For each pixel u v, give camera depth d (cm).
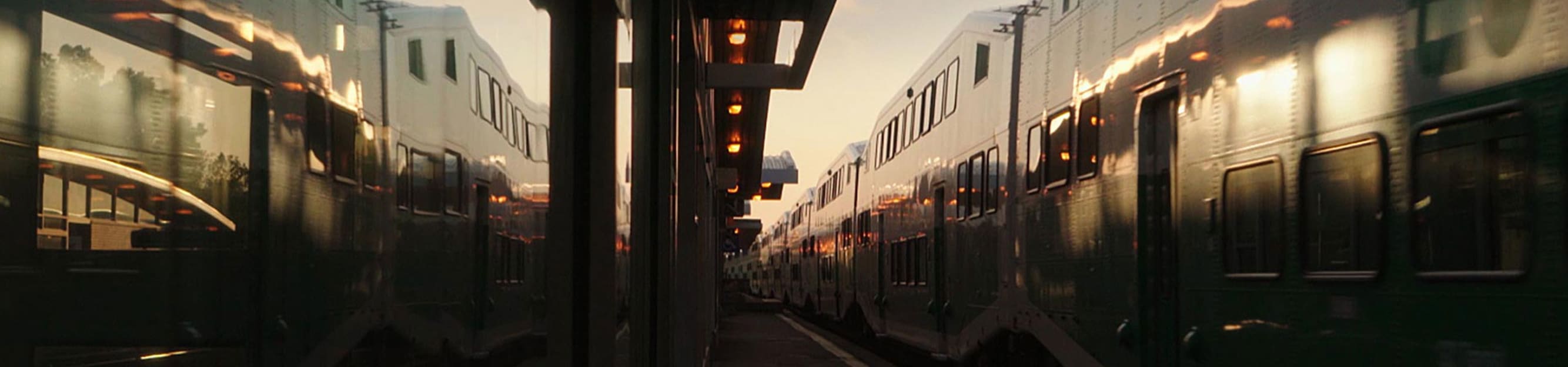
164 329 76
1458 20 334
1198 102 479
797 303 2950
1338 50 388
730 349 1872
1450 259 331
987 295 823
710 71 1268
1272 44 427
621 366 307
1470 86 327
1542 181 300
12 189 64
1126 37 557
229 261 84
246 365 86
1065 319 627
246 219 87
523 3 195
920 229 1137
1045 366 663
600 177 268
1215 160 466
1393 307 354
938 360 1020
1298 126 406
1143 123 529
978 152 859
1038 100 700
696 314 723
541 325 217
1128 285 534
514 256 189
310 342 98
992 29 832
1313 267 395
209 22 82
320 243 100
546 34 219
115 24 72
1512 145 312
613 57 273
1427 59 346
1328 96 391
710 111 1284
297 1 96
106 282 71
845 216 1838
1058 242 646
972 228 877
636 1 438
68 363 69
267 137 90
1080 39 625
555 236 232
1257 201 431
